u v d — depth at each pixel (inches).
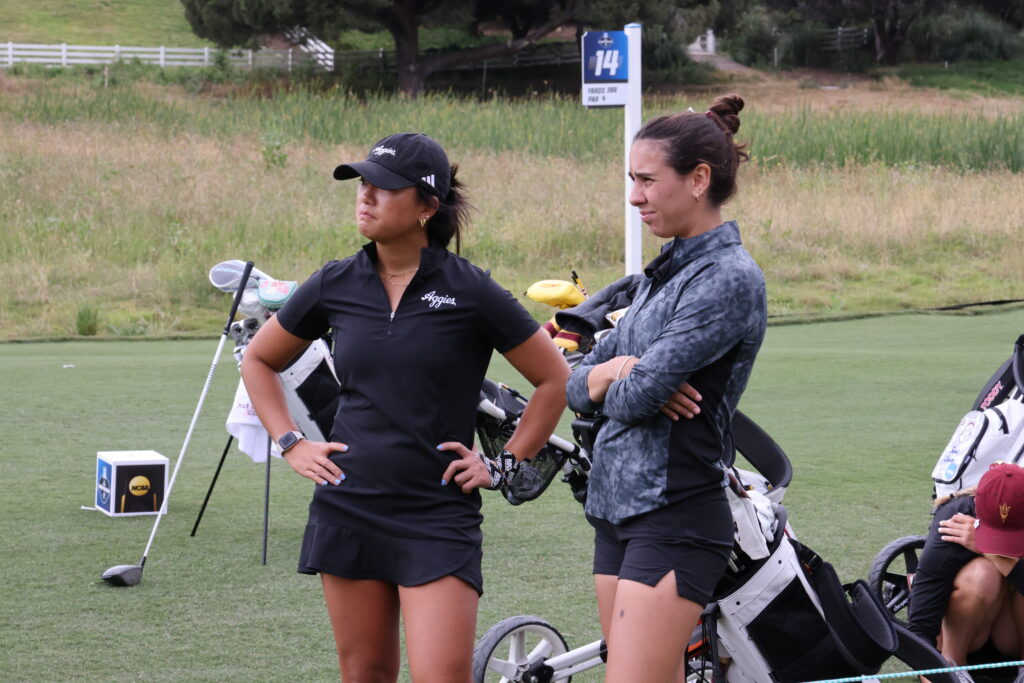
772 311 1138.7
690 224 205.6
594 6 3422.7
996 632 284.8
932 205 1526.8
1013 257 1358.3
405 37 3395.7
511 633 269.3
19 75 3058.6
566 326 264.8
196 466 536.4
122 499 448.8
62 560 394.0
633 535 205.8
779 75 3912.4
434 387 218.5
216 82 3243.1
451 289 219.8
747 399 682.8
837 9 4362.7
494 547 413.1
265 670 303.3
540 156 1845.5
